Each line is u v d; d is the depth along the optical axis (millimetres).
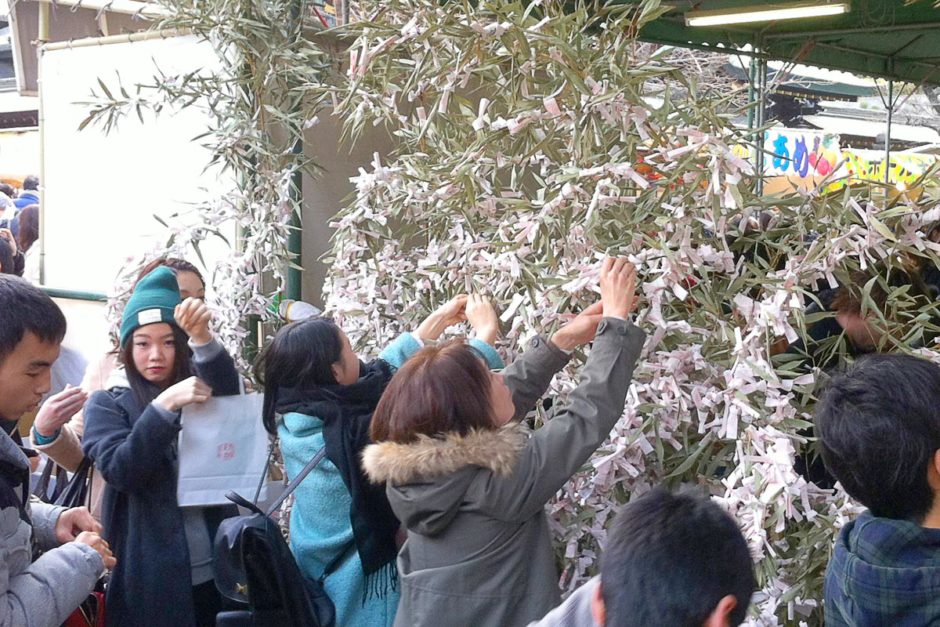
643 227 2229
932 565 1303
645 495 1247
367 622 2100
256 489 2314
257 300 3383
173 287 2420
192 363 2336
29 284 1747
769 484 1954
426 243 3182
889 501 1375
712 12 4293
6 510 1643
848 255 2195
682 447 2363
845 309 2438
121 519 2273
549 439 1745
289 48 3561
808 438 2027
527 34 2320
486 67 2465
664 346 2291
